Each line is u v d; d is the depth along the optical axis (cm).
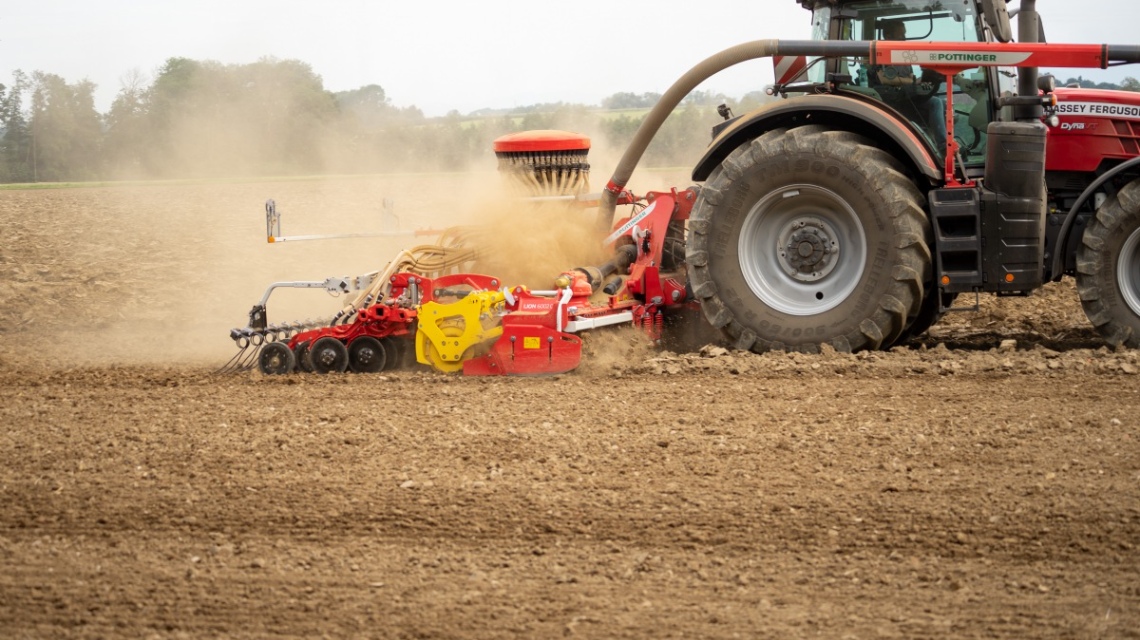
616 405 1124
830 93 1405
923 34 1404
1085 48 1254
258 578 737
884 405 1091
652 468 921
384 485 900
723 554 756
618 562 748
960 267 1296
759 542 772
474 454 972
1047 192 1444
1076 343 1448
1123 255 1317
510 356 1295
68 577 747
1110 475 873
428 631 656
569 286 1334
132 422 1127
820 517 809
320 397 1208
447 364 1322
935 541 763
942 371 1224
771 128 1423
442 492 880
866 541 769
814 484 873
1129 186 1315
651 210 1461
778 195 1352
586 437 1012
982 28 1379
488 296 1310
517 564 749
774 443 978
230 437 1052
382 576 736
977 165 1361
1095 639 631
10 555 786
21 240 3197
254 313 1407
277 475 934
